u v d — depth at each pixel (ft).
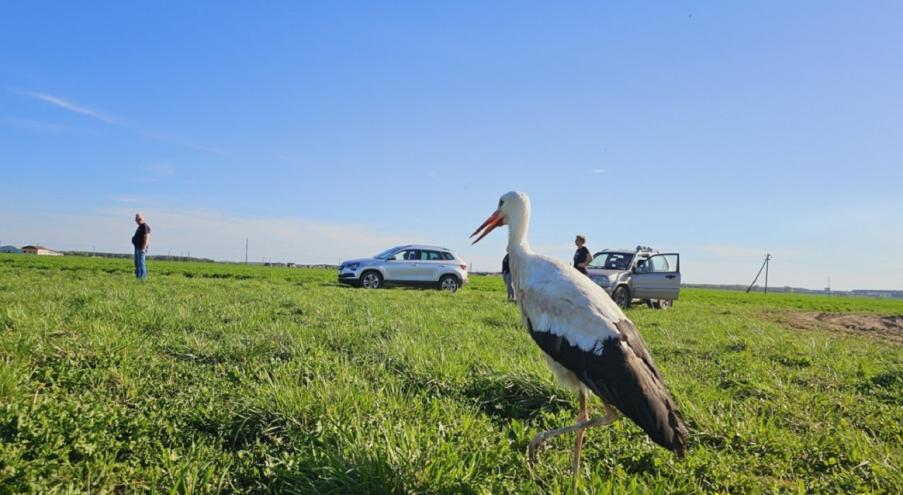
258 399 16.05
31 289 40.47
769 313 69.87
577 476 12.87
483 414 17.85
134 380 17.99
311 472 12.69
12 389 15.15
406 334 28.25
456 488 12.02
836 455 16.30
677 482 14.10
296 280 91.61
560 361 14.46
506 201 19.48
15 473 11.17
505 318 39.58
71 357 19.42
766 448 16.40
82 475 11.98
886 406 21.24
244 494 12.34
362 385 18.61
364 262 77.66
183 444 14.17
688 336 36.50
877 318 67.51
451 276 80.07
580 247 49.03
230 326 28.27
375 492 11.76
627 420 17.76
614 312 14.69
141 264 61.31
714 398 20.77
